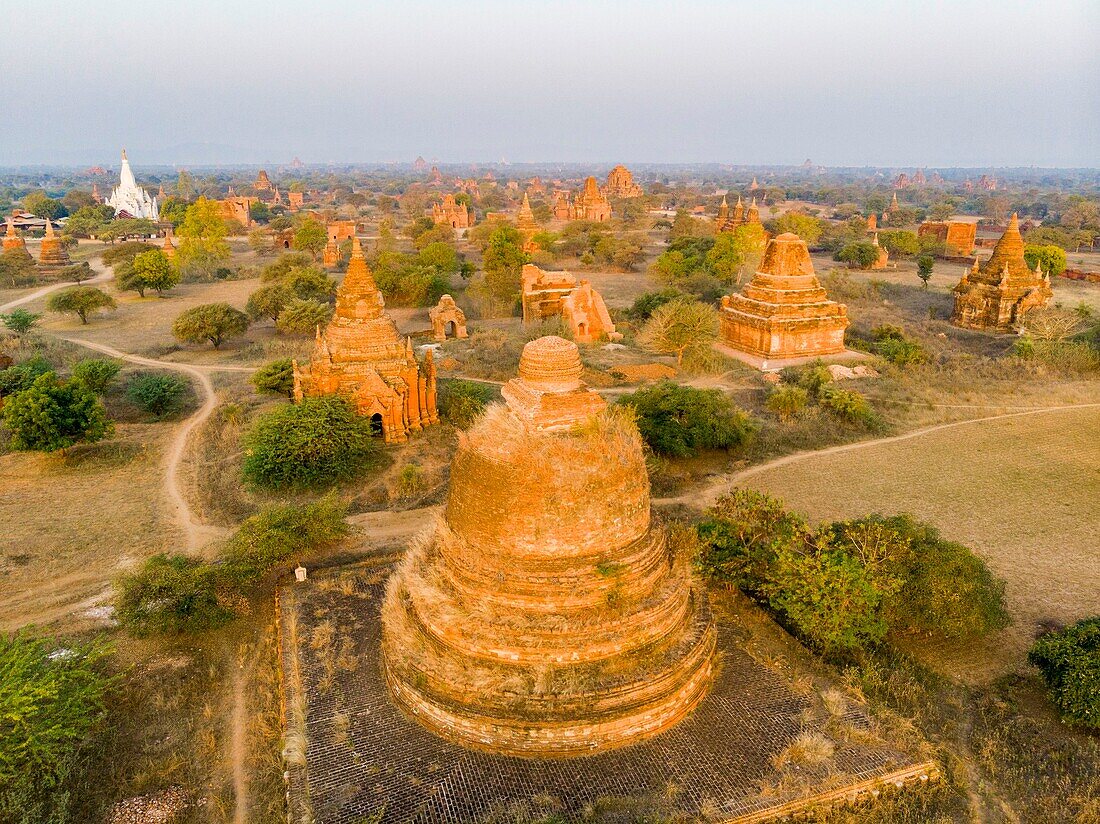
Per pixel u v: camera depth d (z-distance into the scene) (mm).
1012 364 55156
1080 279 95750
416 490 35938
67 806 17609
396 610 20250
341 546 30125
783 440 42188
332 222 149125
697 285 88312
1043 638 22281
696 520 32594
